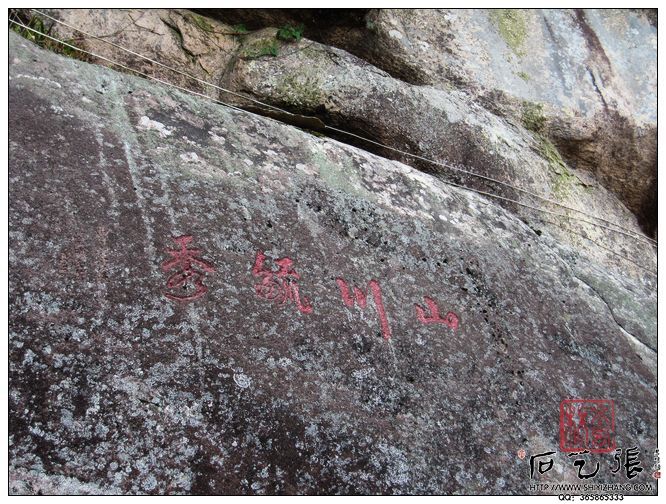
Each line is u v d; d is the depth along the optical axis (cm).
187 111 264
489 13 468
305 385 214
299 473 199
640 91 499
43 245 193
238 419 197
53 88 230
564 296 321
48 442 169
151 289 204
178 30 396
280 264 237
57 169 210
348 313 241
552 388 276
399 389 234
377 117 371
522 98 452
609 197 475
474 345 267
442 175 380
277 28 407
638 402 297
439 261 287
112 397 182
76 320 186
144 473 178
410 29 434
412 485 216
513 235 334
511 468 242
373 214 282
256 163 264
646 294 373
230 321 212
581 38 496
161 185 229
